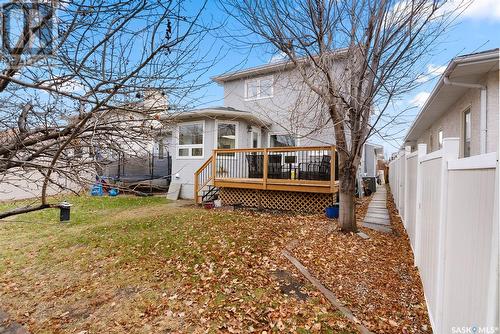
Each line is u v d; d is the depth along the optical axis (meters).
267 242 5.12
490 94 4.46
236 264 4.16
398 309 2.84
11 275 4.29
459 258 1.81
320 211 7.81
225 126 10.88
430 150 9.91
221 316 2.92
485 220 1.41
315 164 8.18
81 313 3.25
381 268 3.82
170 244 5.23
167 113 2.39
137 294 3.53
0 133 1.96
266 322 2.77
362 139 5.04
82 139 2.06
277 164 8.55
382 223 6.36
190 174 11.22
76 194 2.16
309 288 3.35
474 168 1.59
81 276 4.17
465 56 4.00
